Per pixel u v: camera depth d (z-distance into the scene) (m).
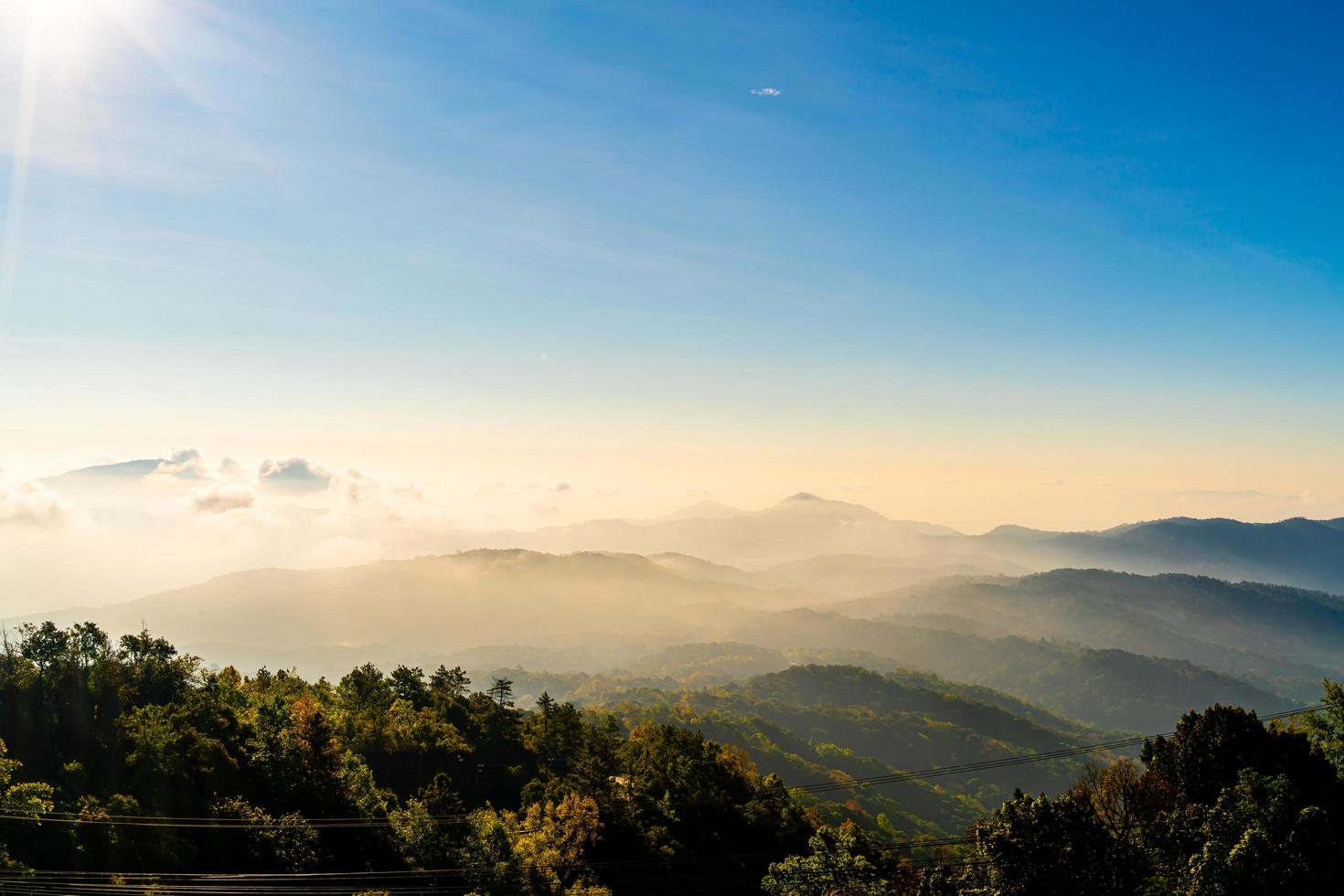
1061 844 34.66
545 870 67.94
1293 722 54.56
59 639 87.38
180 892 52.88
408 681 129.00
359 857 67.25
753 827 99.19
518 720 125.69
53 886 48.28
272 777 74.69
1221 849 34.34
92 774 65.81
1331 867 32.00
